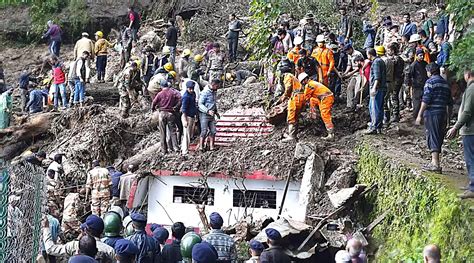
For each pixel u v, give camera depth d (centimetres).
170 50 2300
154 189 1506
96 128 1781
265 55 1920
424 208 954
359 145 1409
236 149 1504
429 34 1997
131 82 1900
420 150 1305
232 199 1452
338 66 1777
